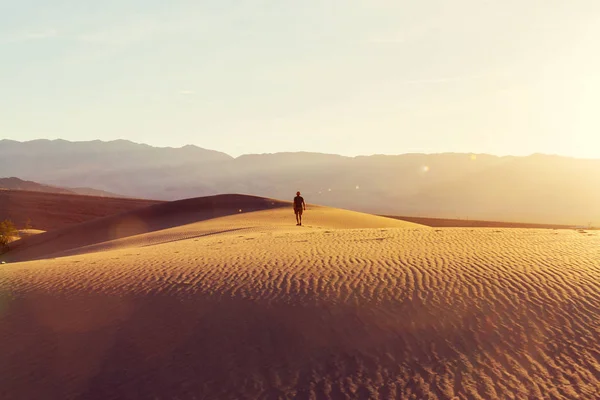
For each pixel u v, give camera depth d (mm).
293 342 10312
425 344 10102
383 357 9789
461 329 10531
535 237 19641
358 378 9266
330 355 9914
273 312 11336
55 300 12430
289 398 8859
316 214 48656
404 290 12297
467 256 15414
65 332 10875
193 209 58062
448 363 9555
